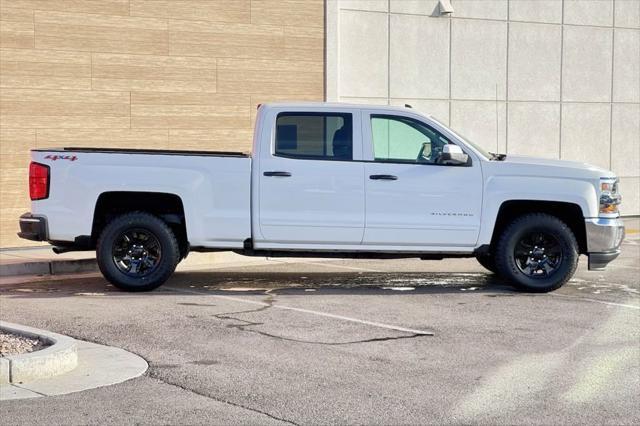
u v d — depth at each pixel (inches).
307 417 292.2
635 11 925.8
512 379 337.4
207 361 358.3
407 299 493.7
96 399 308.2
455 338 400.8
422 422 288.7
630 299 498.6
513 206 525.3
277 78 743.1
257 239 510.3
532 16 871.1
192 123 713.0
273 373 342.0
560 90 889.5
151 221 503.8
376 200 511.5
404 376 339.9
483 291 521.0
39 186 503.5
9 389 318.3
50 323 422.0
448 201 513.3
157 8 697.0
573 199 514.0
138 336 398.3
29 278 560.7
